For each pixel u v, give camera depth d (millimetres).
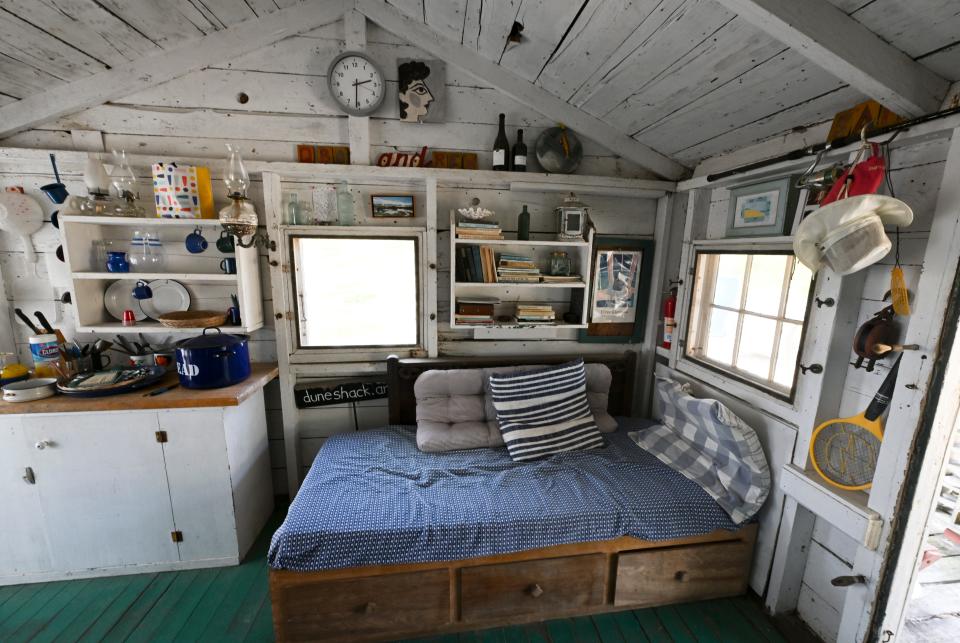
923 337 1139
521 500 1552
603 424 2131
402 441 2004
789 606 1610
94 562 1769
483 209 2078
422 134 2121
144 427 1699
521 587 1521
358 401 2309
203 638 1508
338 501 1526
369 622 1467
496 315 2361
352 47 1952
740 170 1745
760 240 1659
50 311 2049
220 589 1728
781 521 1579
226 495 1809
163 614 1603
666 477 1721
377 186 2145
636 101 1812
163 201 1827
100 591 1709
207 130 1985
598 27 1455
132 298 2074
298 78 1998
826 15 1017
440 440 1927
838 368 1409
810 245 1216
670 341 2287
